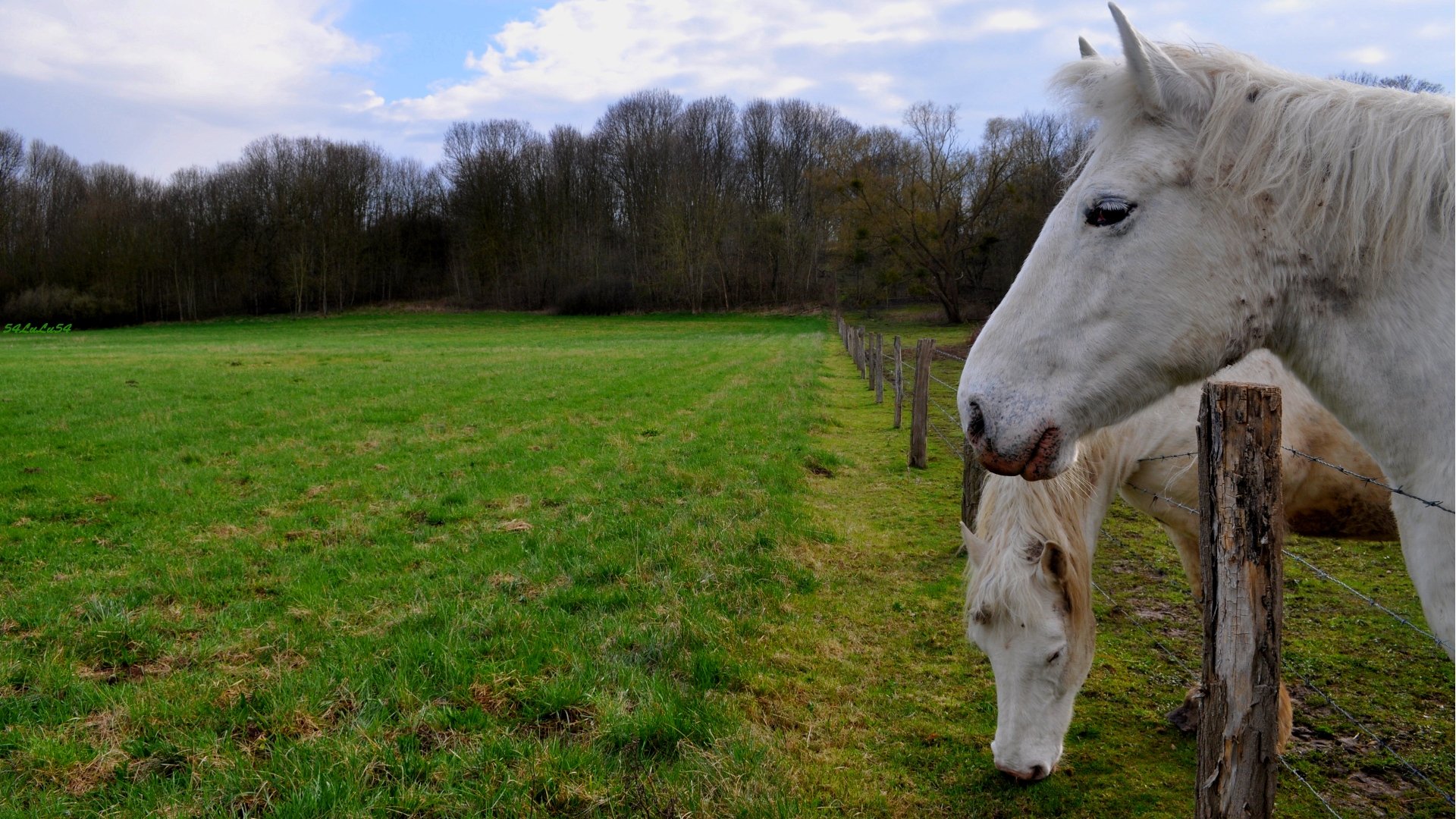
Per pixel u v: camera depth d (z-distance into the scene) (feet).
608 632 13.58
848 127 214.69
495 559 17.87
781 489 24.21
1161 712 11.70
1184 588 16.57
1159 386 4.82
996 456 5.00
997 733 8.80
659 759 9.96
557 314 205.57
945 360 68.54
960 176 136.05
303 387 52.16
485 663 12.07
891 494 25.11
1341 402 4.67
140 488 24.61
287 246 204.44
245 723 10.49
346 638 13.38
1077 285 4.85
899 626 14.83
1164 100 4.63
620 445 32.19
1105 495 10.24
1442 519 4.28
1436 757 10.32
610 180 219.00
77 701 11.07
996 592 8.47
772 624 14.69
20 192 201.67
